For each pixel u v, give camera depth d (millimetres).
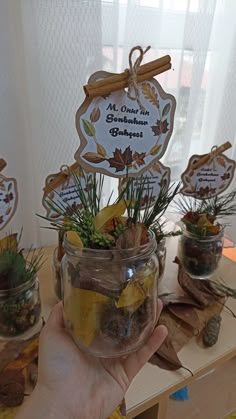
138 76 340
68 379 241
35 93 407
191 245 411
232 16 476
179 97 482
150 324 253
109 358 260
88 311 225
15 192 389
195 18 443
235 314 372
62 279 253
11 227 462
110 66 437
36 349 303
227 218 582
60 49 396
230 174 462
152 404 286
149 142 377
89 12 390
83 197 278
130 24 425
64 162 449
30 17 375
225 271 455
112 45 428
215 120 533
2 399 267
